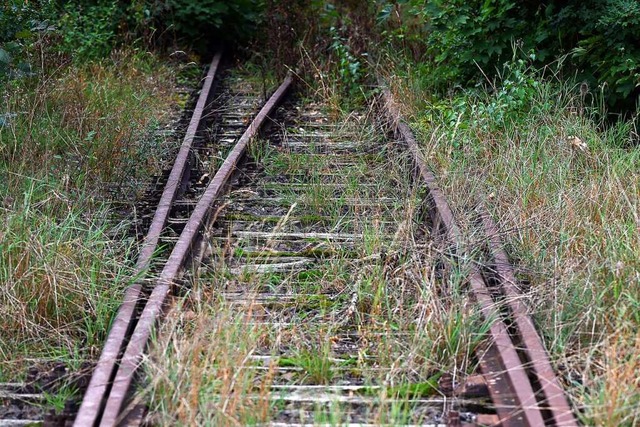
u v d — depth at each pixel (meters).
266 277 6.18
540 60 10.02
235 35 15.67
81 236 6.35
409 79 11.52
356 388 4.72
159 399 4.38
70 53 11.88
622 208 6.60
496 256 6.04
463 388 4.61
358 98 11.66
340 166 8.82
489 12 10.32
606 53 9.25
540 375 4.46
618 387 4.20
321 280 6.15
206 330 4.92
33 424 4.38
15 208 6.50
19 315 5.27
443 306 5.33
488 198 7.19
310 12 14.41
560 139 8.25
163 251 6.62
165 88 12.25
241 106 11.80
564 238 6.17
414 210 7.13
